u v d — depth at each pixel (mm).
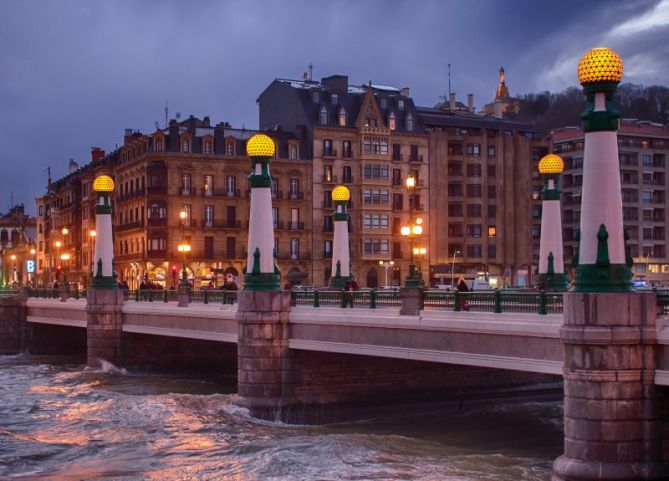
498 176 118062
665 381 24141
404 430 38531
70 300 66500
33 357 72312
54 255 141750
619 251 24906
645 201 124938
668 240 126688
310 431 37750
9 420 40688
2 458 33062
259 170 40469
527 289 47000
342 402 40406
